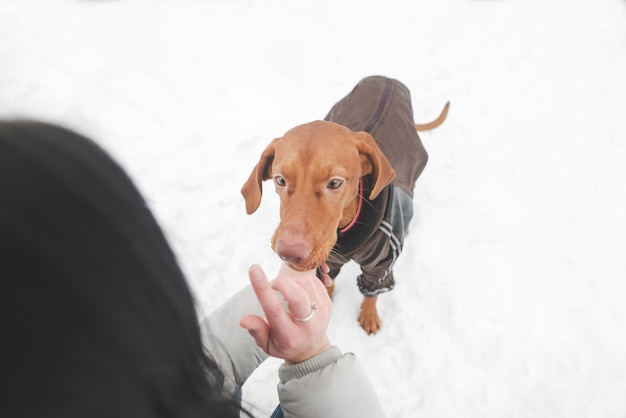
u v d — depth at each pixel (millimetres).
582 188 3207
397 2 4656
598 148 3426
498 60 4094
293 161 1520
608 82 3840
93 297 397
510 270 2826
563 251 2906
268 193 3154
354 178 1604
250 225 3031
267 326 884
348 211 1726
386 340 2584
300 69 4059
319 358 963
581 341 2568
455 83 3943
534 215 3076
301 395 936
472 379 2457
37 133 441
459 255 2885
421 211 3094
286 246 1439
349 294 2740
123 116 3578
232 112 3684
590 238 2963
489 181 3266
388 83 2375
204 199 3176
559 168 3322
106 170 475
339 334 2605
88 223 415
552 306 2689
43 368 387
